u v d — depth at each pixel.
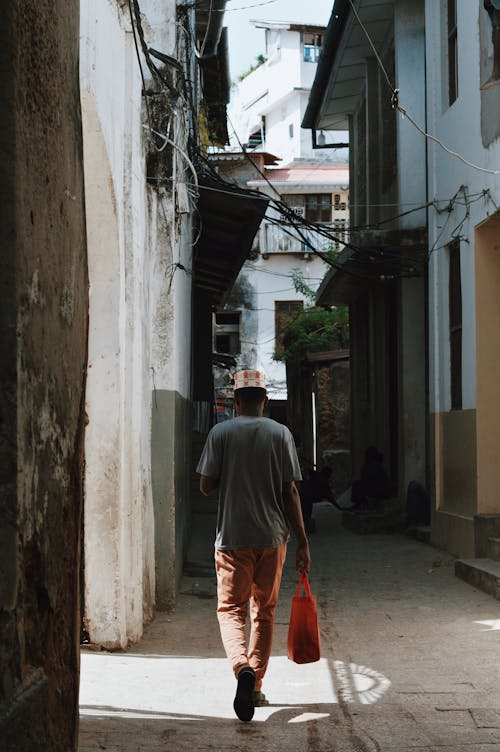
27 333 2.88
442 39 12.38
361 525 15.70
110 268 6.64
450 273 12.33
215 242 16.09
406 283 15.77
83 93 5.37
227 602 5.14
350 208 21.20
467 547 11.04
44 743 2.96
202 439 18.25
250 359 38.50
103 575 6.69
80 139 3.77
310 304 38.09
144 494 7.82
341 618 8.10
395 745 4.41
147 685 5.72
